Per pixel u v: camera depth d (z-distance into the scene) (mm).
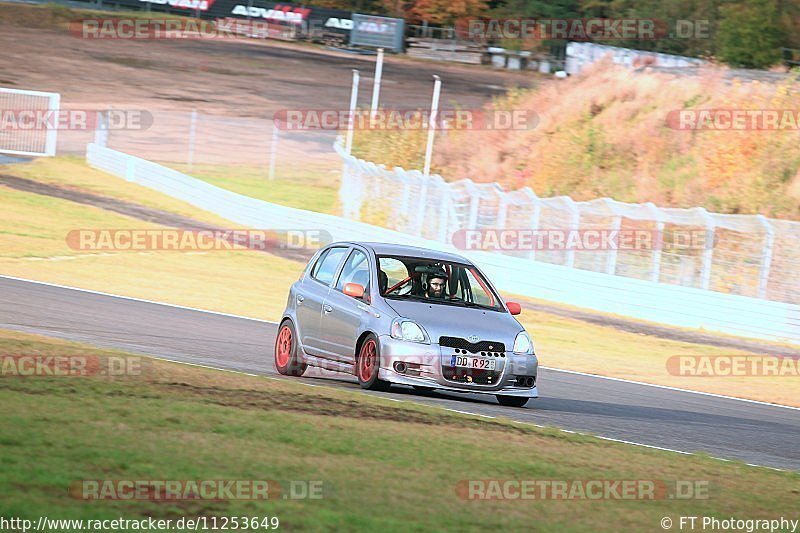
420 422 32469
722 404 52969
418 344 40125
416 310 41406
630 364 69688
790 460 36219
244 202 135125
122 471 22250
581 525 21922
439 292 43312
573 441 32406
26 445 23547
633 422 41188
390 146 186500
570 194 158000
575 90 184625
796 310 88938
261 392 35094
